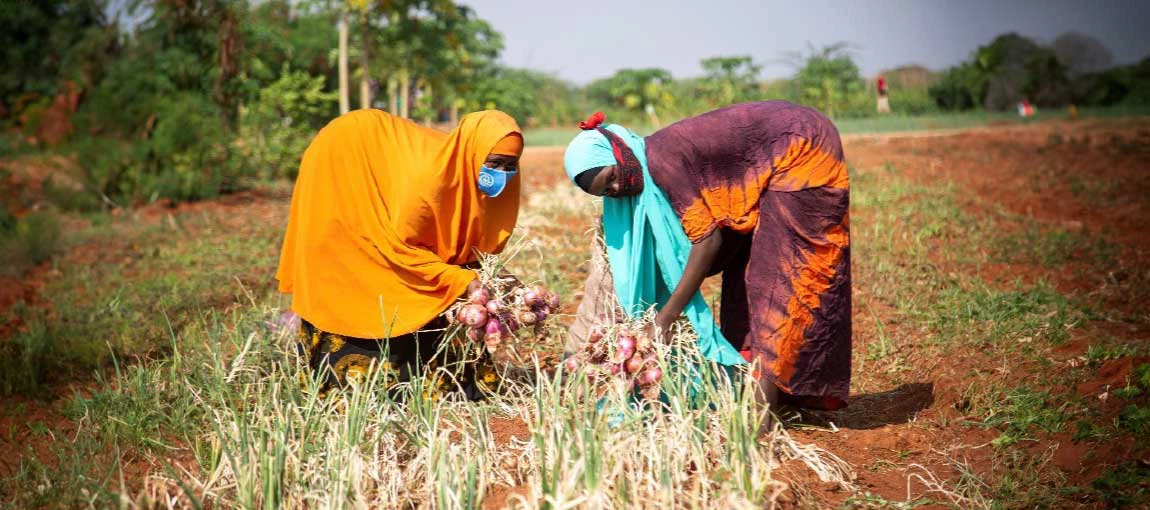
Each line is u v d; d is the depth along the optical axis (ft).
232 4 46.21
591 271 16.46
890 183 39.88
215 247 32.17
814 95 89.45
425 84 68.95
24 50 53.06
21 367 19.70
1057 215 35.86
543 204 37.65
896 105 100.53
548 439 13.73
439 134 17.38
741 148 14.47
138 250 32.45
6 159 46.06
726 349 15.74
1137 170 44.06
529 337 20.18
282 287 17.52
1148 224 33.42
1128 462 13.74
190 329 21.15
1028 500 13.19
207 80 45.52
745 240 16.06
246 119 47.06
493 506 12.95
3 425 17.30
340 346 16.83
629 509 12.11
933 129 72.38
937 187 39.06
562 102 124.98
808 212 14.44
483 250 17.06
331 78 65.77
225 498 13.35
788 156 14.39
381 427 14.40
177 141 43.27
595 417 13.41
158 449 15.31
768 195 14.60
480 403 15.56
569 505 11.80
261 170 47.83
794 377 14.94
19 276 29.45
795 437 15.79
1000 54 101.40
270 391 15.56
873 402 17.83
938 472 14.52
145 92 44.78
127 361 20.79
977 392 17.48
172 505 12.70
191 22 45.52
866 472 14.56
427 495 13.25
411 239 16.38
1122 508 12.64
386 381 15.89
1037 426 15.78
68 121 49.01
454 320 16.51
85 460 14.83
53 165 43.62
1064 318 21.38
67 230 36.27
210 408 14.87
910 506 13.16
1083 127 68.03
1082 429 14.99
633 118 97.55
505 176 16.24
